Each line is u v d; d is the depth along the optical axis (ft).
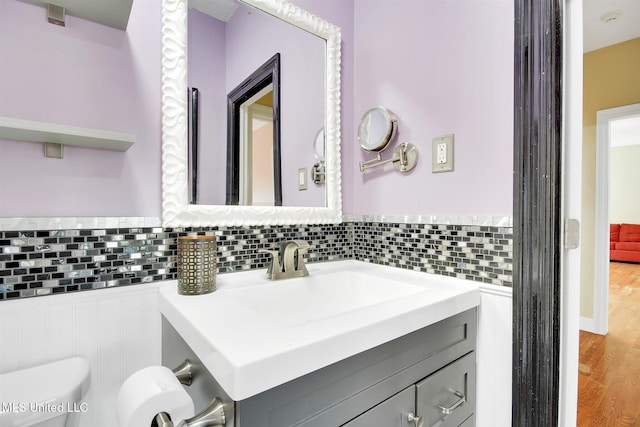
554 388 2.72
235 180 3.36
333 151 4.17
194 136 3.07
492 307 2.95
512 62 2.87
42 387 2.05
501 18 2.94
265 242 3.58
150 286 2.80
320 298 3.43
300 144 3.90
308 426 1.71
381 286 3.38
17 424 1.84
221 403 1.62
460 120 3.24
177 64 2.92
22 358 2.26
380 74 4.08
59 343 2.39
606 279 8.31
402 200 3.80
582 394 5.63
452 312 2.64
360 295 3.58
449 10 3.34
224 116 3.28
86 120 2.53
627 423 4.86
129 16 2.55
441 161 3.39
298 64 3.89
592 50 8.65
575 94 2.77
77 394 2.11
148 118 2.82
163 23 2.86
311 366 1.67
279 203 3.71
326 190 4.14
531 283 2.72
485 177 3.05
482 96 3.07
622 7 6.79
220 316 2.10
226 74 3.30
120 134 2.35
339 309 3.48
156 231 2.85
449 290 2.84
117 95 2.67
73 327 2.45
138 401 1.65
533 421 2.70
